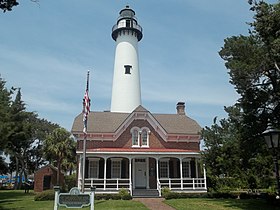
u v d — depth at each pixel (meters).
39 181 44.47
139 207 21.19
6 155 45.44
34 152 63.50
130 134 35.12
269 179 24.56
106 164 33.22
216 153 27.05
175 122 38.47
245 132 22.05
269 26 19.20
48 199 27.00
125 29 45.53
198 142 36.25
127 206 21.91
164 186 32.91
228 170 27.09
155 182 33.25
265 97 21.03
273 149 13.30
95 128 34.81
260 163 23.44
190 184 32.53
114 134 34.53
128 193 28.84
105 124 36.03
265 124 21.14
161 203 24.36
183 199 27.69
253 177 27.92
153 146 35.16
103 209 19.84
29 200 27.59
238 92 22.03
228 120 24.98
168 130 36.25
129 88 43.25
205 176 32.06
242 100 22.16
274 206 21.95
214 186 33.47
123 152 31.56
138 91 43.84
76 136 34.12
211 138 27.23
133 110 39.19
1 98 29.62
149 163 33.75
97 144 34.19
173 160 34.38
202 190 31.48
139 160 33.88
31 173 67.38
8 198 31.19
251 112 21.62
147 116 35.72
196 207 21.02
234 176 28.27
